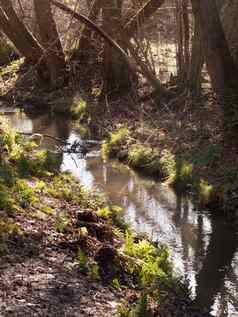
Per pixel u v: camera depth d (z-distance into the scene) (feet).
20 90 86.17
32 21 90.07
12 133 49.42
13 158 42.04
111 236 31.22
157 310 24.59
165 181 47.83
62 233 29.17
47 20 81.20
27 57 87.25
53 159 47.09
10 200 30.42
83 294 23.66
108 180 48.19
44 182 38.83
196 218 40.47
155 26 81.10
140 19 68.80
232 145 49.42
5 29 87.30
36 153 47.62
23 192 32.65
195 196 44.24
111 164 52.80
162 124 58.54
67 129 66.54
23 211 30.30
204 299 29.14
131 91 71.82
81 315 21.97
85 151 56.24
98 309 22.80
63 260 26.21
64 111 75.20
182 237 37.22
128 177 49.21
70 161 53.11
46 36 81.87
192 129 54.85
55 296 22.84
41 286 23.30
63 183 40.88
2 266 24.04
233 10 58.54
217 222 39.86
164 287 26.91
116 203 42.80
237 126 50.78
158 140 54.80
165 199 44.19
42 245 27.09
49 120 71.92
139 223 39.17
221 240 36.88
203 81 68.80
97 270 25.88
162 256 30.09
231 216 40.42
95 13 73.20
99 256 27.45
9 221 28.09
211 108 58.23
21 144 49.21
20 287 22.74
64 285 23.90
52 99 80.48
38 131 65.10
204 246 35.99
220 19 57.26
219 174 45.37
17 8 91.09
